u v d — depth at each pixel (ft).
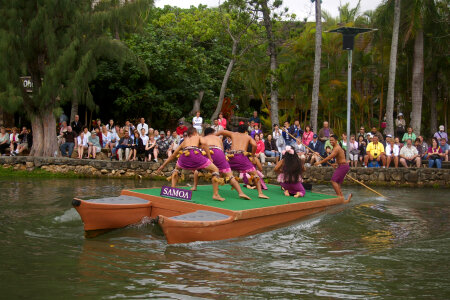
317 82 56.95
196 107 70.49
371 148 49.75
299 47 69.72
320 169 48.26
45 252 17.67
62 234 20.63
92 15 48.78
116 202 21.93
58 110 46.93
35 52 50.16
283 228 23.03
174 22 79.25
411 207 31.22
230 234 20.25
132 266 16.11
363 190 42.60
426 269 16.43
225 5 63.26
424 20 60.08
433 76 69.05
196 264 16.55
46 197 31.22
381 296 13.67
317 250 19.02
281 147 50.96
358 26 69.10
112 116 74.43
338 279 15.17
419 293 13.97
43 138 51.60
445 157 50.34
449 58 65.46
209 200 23.11
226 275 15.35
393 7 59.82
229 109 77.97
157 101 66.85
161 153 50.85
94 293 13.39
